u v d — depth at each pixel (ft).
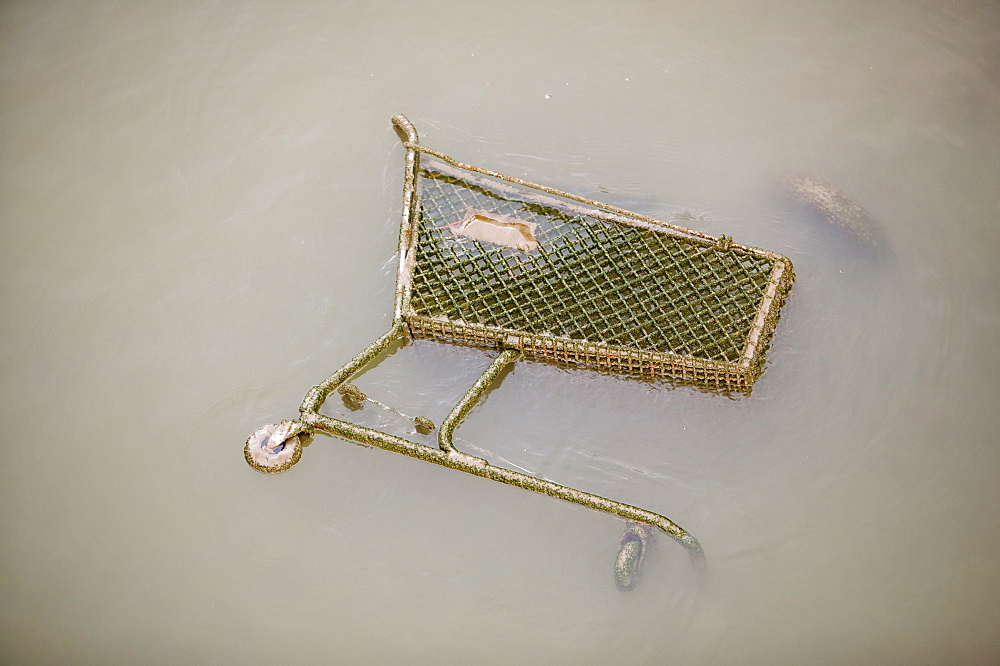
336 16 10.86
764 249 9.34
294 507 8.33
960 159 9.86
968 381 8.76
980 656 7.80
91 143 10.09
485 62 10.55
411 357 8.90
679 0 10.91
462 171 9.53
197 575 8.11
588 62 10.54
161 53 10.60
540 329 8.73
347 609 7.99
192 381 8.86
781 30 10.71
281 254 9.45
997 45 10.49
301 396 8.78
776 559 8.11
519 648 7.86
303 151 10.03
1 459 8.54
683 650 7.84
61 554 8.20
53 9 10.84
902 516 8.23
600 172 9.86
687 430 8.59
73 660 7.89
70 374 8.89
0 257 9.45
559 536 8.20
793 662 7.80
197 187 9.84
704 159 9.95
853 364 8.83
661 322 8.76
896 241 9.41
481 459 8.29
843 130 10.08
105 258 9.45
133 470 8.50
